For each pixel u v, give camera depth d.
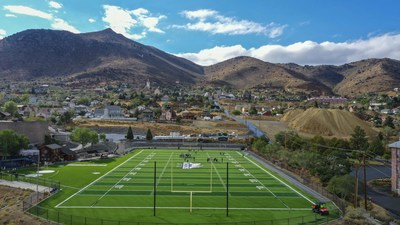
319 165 104.56
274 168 114.69
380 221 65.00
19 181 90.06
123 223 60.44
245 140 176.12
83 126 199.25
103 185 88.56
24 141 119.31
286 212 68.31
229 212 68.12
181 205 72.50
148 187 87.19
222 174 105.00
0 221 60.94
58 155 125.88
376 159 140.00
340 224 61.06
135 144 169.62
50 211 66.62
